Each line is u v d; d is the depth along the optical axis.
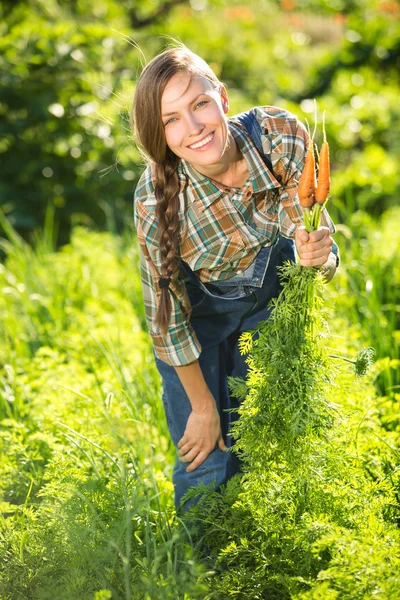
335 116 9.52
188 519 2.85
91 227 8.09
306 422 2.61
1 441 3.45
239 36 14.66
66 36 8.16
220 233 2.83
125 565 2.43
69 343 4.71
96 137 7.92
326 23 16.94
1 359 4.88
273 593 2.64
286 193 2.83
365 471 3.06
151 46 11.30
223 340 3.16
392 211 7.20
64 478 2.86
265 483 2.74
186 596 2.44
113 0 10.84
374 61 12.09
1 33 8.49
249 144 2.75
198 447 3.12
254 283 2.94
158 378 4.07
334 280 4.89
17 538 2.77
